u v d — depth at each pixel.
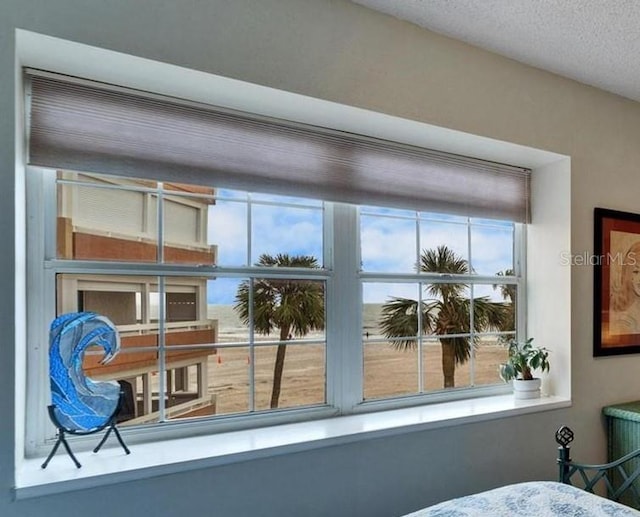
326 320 2.13
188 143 1.77
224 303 1.92
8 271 1.34
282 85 1.71
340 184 2.10
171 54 1.53
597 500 1.49
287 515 1.73
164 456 1.59
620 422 2.51
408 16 1.95
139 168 1.68
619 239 2.66
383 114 1.93
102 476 1.43
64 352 1.47
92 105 1.62
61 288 1.63
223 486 1.62
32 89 1.53
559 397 2.49
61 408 1.47
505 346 2.64
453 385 2.47
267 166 1.93
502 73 2.26
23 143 1.49
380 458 1.93
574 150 2.51
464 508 1.44
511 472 2.26
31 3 1.37
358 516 1.87
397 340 2.32
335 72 1.82
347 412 2.14
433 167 2.37
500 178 2.60
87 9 1.43
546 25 1.99
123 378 1.72
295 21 1.75
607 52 2.21
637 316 2.72
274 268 2.02
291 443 1.75
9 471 1.33
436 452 2.07
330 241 2.15
